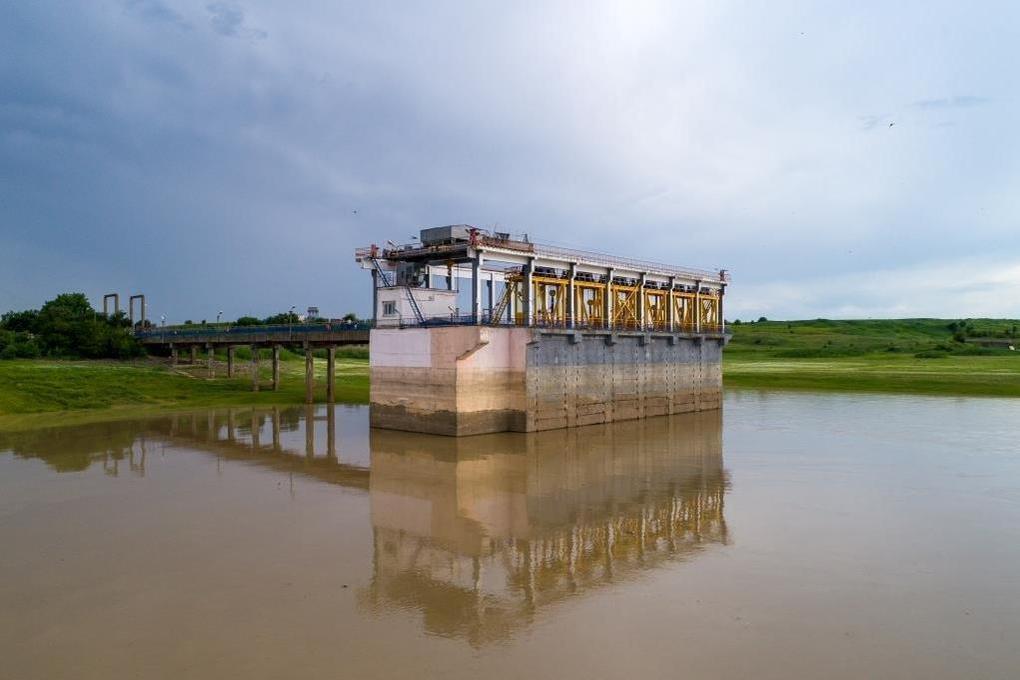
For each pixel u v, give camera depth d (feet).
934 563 73.26
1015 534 84.12
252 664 51.01
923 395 270.26
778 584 67.15
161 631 56.70
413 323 176.96
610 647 53.72
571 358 185.98
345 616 59.62
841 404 243.81
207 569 71.46
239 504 98.99
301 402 231.71
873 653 52.75
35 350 288.10
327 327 215.31
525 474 122.31
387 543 80.84
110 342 298.56
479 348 162.91
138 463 129.59
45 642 54.80
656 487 111.96
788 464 131.34
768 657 52.03
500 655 52.42
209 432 168.76
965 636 55.72
